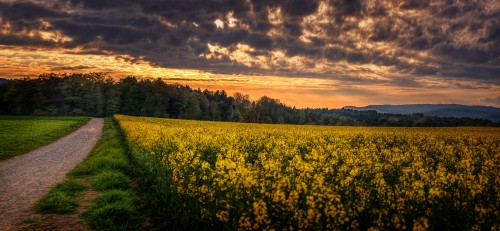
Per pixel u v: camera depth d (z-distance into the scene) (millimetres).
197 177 8148
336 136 23875
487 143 22375
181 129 24516
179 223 7000
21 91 96812
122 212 7551
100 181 10586
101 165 13312
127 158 15172
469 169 10594
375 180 7430
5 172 13016
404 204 6098
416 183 6902
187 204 7055
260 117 104938
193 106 114438
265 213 5652
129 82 121812
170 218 7117
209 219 6297
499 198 6602
